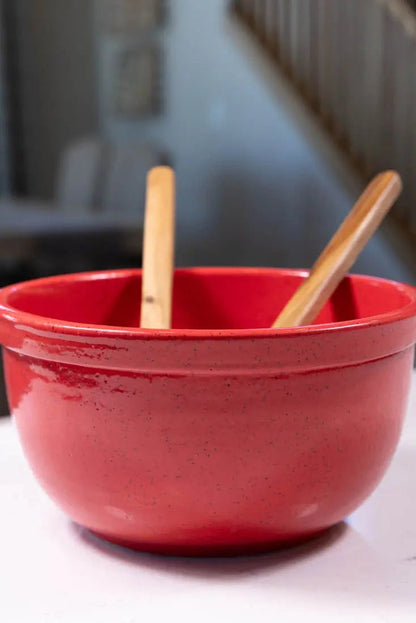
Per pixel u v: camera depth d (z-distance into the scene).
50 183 7.96
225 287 0.88
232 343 0.61
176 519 0.65
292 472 0.64
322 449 0.64
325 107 5.62
